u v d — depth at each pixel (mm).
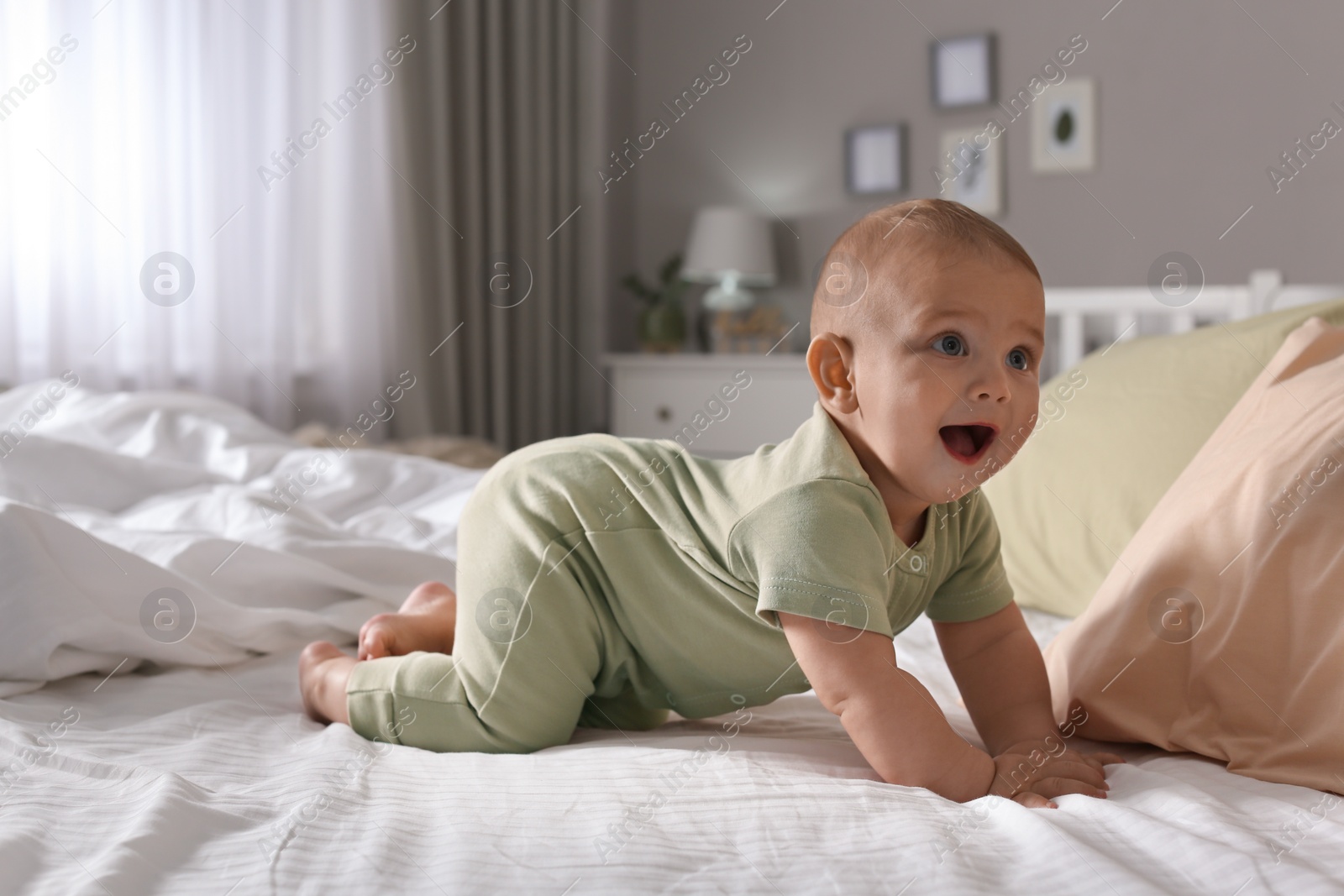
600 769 678
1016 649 817
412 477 1658
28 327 2252
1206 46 2846
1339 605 657
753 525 738
